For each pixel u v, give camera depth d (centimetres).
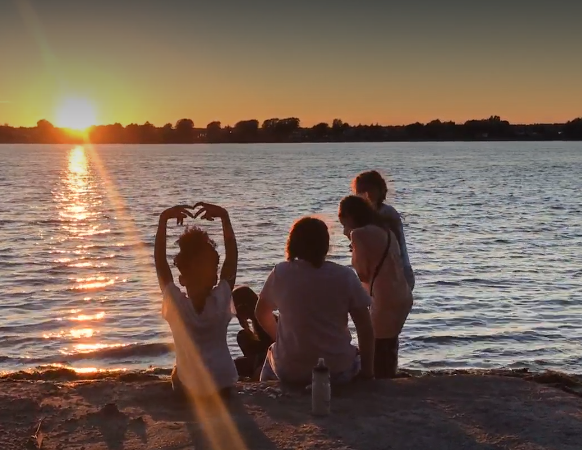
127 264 2230
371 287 636
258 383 594
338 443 472
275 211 4069
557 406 546
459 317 1503
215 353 552
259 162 13138
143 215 3862
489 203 4572
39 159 15638
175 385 565
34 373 843
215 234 2938
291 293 569
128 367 1160
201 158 16262
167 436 483
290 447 465
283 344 584
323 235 567
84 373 834
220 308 548
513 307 1603
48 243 2730
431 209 4178
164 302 546
